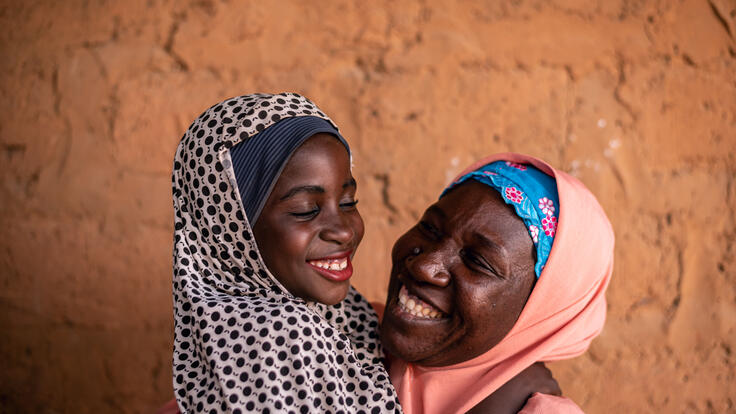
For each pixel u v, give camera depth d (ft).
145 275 8.07
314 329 3.77
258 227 3.96
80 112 8.01
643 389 7.84
